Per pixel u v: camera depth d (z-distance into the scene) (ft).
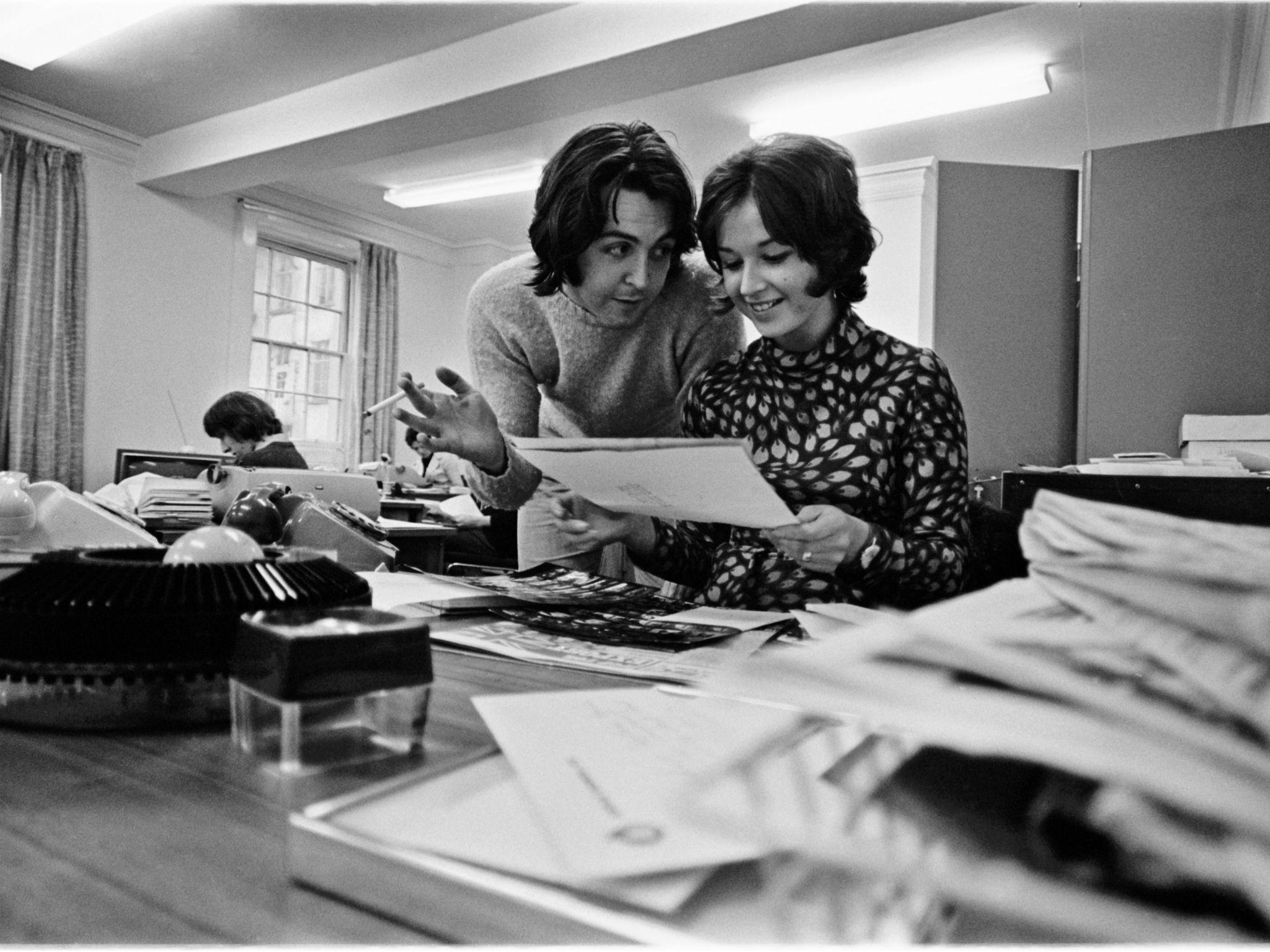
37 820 0.94
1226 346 6.34
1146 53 10.83
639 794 0.81
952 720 0.52
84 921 0.72
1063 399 8.14
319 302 18.88
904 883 0.54
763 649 1.99
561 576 3.15
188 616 1.30
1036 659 0.57
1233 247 6.32
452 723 1.30
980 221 8.15
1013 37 10.57
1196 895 0.48
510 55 10.77
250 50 11.67
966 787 0.64
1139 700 0.52
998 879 0.51
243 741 1.18
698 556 3.59
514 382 4.65
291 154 13.55
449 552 8.96
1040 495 0.93
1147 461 4.26
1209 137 6.37
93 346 14.53
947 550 2.93
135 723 1.28
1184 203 6.44
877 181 12.57
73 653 1.27
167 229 15.56
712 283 4.26
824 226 3.02
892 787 0.65
